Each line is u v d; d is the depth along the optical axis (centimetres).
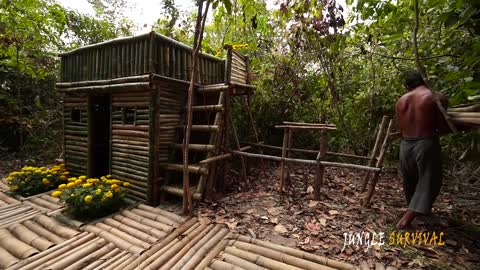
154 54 280
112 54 316
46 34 494
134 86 282
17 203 292
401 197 321
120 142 321
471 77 193
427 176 227
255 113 481
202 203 295
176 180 329
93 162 361
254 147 454
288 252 202
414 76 246
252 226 246
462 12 171
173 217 260
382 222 252
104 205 262
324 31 370
